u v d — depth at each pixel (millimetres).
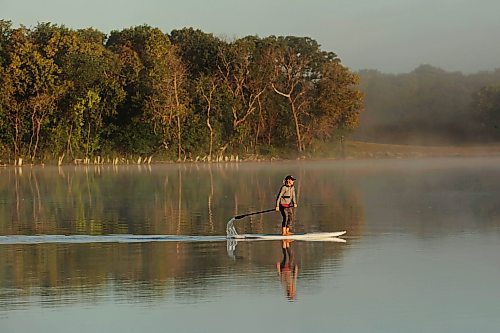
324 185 75125
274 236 36250
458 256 30234
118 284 25188
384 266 28203
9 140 118750
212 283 25328
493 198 57812
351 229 39375
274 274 26812
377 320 20516
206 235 37500
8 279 26062
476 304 22031
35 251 32312
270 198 59531
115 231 39094
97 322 20469
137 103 123000
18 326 20125
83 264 28953
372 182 79250
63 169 111375
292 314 21219
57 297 23297
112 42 144625
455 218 43938
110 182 80438
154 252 31984
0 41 119938
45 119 117375
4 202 57094
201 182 79938
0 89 114188
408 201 56031
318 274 26797
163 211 49500
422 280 25516
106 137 125688
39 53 117438
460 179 83375
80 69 117625
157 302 22656
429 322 20234
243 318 20812
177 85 123500
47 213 48469
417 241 34625
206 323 20344
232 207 52188
